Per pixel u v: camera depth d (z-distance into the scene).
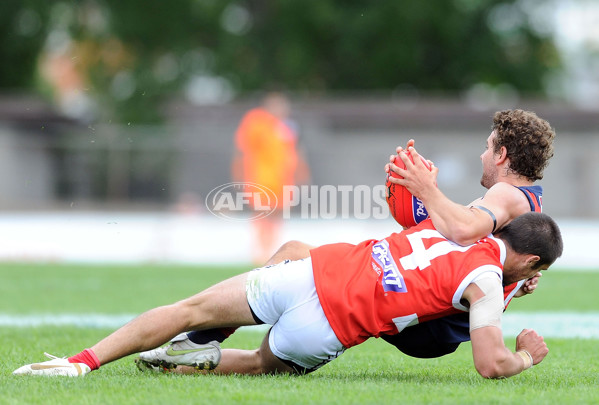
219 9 120.56
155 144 67.75
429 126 71.75
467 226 16.61
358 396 14.71
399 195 17.80
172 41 121.81
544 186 70.38
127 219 66.88
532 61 124.75
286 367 17.25
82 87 120.88
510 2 123.50
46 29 123.00
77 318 30.31
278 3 117.69
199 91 125.44
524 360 16.73
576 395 15.31
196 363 17.30
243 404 13.91
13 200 68.00
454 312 16.84
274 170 58.09
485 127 70.19
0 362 19.02
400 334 17.59
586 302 37.00
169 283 44.09
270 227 58.47
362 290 16.36
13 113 82.38
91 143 68.19
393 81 120.12
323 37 117.06
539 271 17.84
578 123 70.81
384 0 115.31
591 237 65.25
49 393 14.63
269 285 16.66
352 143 71.88
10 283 43.91
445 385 16.28
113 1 121.56
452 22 114.94
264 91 116.25
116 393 14.72
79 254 64.75
